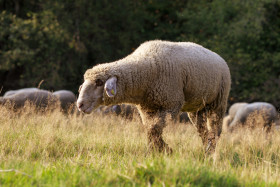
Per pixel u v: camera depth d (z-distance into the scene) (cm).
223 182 1236
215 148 2000
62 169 1393
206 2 8156
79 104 1830
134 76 1919
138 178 1234
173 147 2081
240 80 7206
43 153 1783
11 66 6494
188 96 2173
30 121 2467
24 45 6406
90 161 1584
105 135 2430
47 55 6669
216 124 2398
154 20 8194
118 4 7425
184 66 2078
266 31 7512
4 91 7606
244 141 2161
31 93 3347
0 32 6388
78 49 6719
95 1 7219
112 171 1276
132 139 2209
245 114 3797
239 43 6944
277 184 1288
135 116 2731
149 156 1773
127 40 7444
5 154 1788
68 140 2181
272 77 7150
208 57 2253
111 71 1861
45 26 6406
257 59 7425
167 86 1997
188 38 7162
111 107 3378
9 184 1124
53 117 2708
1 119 2369
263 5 7362
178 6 8656
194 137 2362
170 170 1232
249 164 1633
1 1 7031
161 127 1994
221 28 7300
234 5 7462
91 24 7056
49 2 6688
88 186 1129
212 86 2259
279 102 7012
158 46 2073
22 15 7325
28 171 1304
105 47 7381
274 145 2088
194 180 1212
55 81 6731
